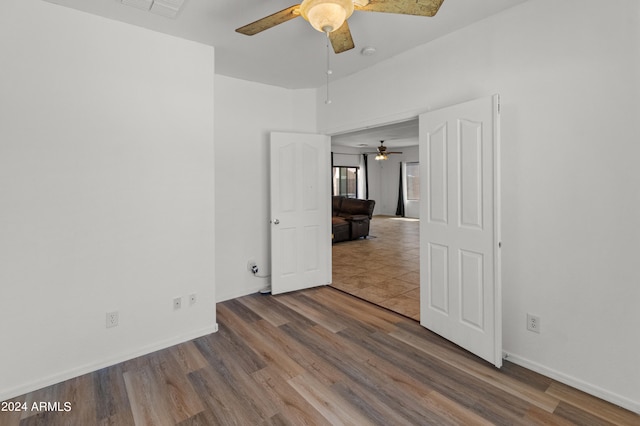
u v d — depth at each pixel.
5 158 1.92
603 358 1.87
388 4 1.57
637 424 1.66
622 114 1.77
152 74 2.44
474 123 2.26
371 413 1.77
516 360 2.24
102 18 2.23
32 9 1.99
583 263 1.93
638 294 1.75
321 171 3.93
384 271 4.70
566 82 1.96
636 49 1.72
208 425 1.70
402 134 8.01
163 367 2.25
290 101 3.91
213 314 2.78
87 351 2.21
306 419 1.73
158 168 2.48
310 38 2.61
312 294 3.71
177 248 2.59
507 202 2.24
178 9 2.15
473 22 2.37
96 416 1.77
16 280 1.96
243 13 2.22
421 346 2.49
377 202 12.48
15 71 1.94
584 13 1.87
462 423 1.68
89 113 2.19
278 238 3.68
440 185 2.57
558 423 1.68
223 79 3.43
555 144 2.01
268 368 2.22
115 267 2.31
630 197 1.76
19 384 1.98
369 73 3.24
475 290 2.30
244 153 3.61
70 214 2.13
